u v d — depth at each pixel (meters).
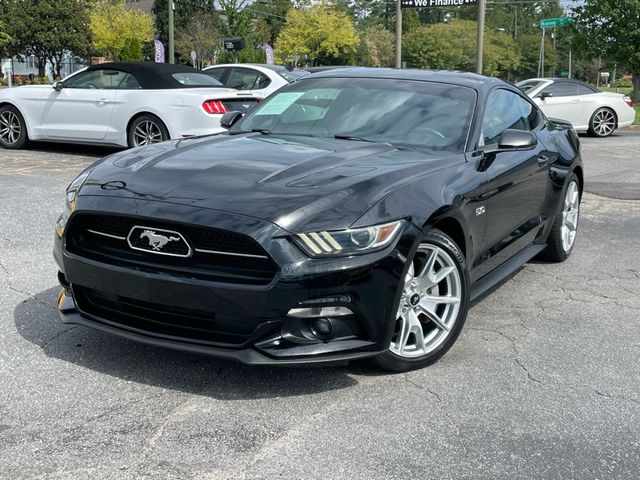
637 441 3.04
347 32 68.81
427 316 3.71
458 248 3.79
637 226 7.46
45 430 2.95
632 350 4.09
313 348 3.19
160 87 10.30
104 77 10.66
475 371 3.71
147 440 2.90
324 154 3.94
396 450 2.88
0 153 10.89
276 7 84.75
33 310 4.34
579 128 17.39
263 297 3.08
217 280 3.14
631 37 29.66
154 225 3.28
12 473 2.62
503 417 3.21
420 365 3.69
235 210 3.19
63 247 3.56
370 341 3.29
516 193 4.73
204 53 52.62
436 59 85.94
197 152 4.00
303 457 2.81
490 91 4.88
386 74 5.04
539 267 5.89
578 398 3.43
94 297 3.57
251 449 2.86
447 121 4.46
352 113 4.63
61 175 8.93
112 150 11.70
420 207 3.48
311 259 3.10
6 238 5.91
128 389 3.35
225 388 3.39
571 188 6.04
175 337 3.28
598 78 96.81
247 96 10.66
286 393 3.37
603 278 5.59
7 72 58.84
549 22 31.89
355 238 3.18
